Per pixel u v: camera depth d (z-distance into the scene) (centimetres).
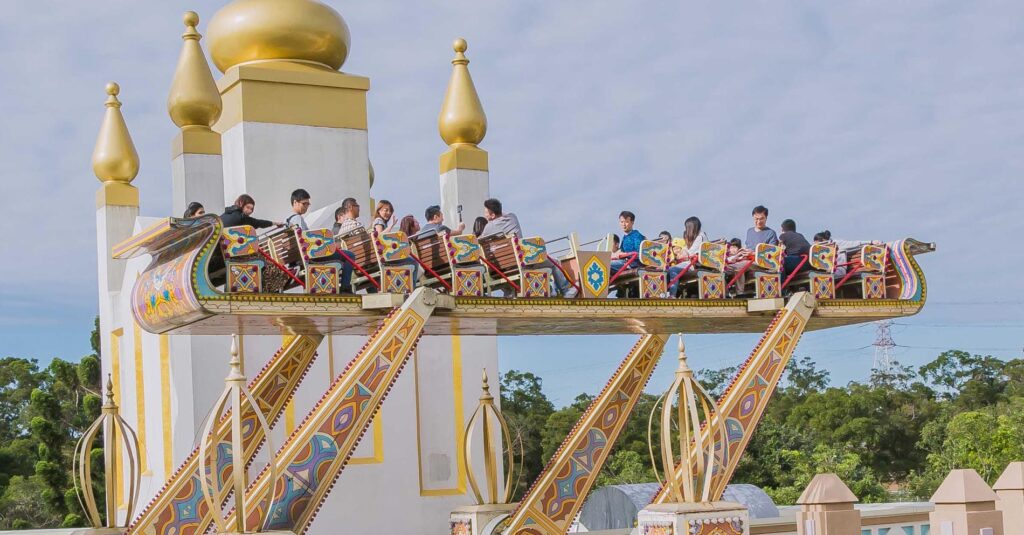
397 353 1471
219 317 1430
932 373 7931
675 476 1558
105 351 2278
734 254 1834
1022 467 1695
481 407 1767
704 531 1512
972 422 5344
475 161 2264
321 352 2042
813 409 6606
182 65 2083
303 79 2147
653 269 1677
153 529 1609
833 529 1502
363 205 2184
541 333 1805
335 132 2169
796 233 1827
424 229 1630
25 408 6212
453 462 2145
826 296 1784
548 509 1678
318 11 2227
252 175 2083
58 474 3906
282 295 1435
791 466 5372
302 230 1479
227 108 2147
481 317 1545
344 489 2027
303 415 2012
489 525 1695
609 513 2380
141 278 1528
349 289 1522
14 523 4791
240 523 1340
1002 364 7794
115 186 2300
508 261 1609
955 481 1535
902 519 2161
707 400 1648
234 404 1345
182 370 1931
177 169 2073
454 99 2292
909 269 1828
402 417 2094
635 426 5541
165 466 1967
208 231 1406
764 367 1684
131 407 2128
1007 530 1694
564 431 5497
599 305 1617
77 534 1789
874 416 6469
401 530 2066
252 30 2183
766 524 1956
